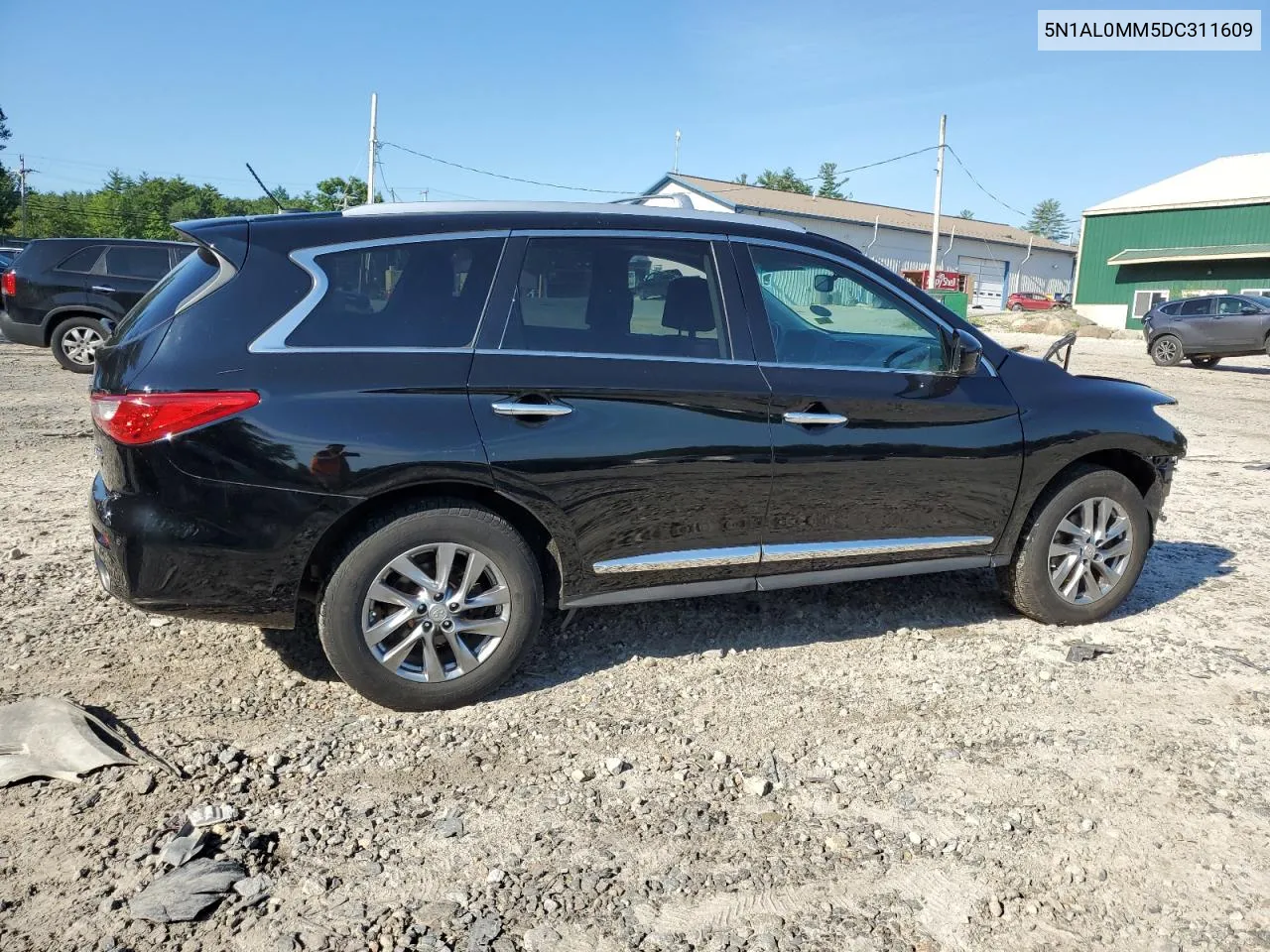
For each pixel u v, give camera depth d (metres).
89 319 13.34
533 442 3.55
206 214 95.81
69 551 5.41
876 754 3.44
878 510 4.18
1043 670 4.17
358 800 3.06
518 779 3.21
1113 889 2.72
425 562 3.60
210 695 3.74
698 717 3.69
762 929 2.53
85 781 3.08
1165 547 6.22
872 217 51.91
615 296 3.81
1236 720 3.74
